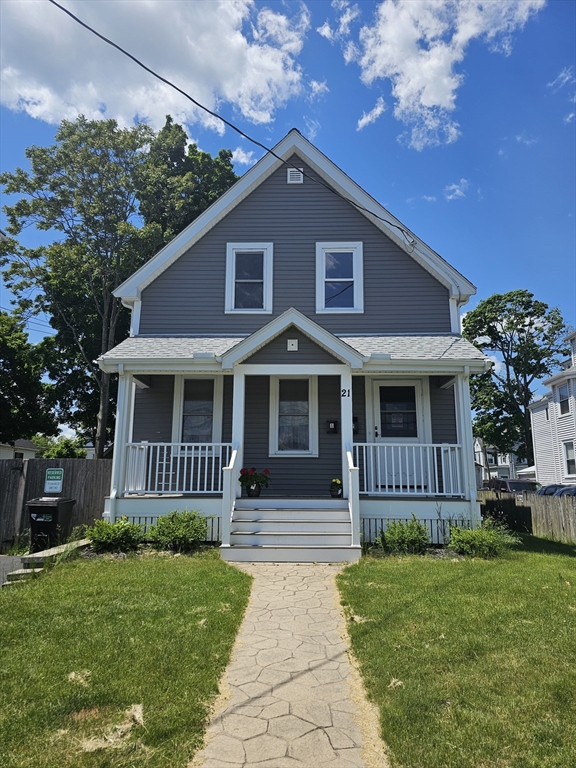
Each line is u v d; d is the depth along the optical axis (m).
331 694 3.36
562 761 2.55
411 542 7.72
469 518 8.41
